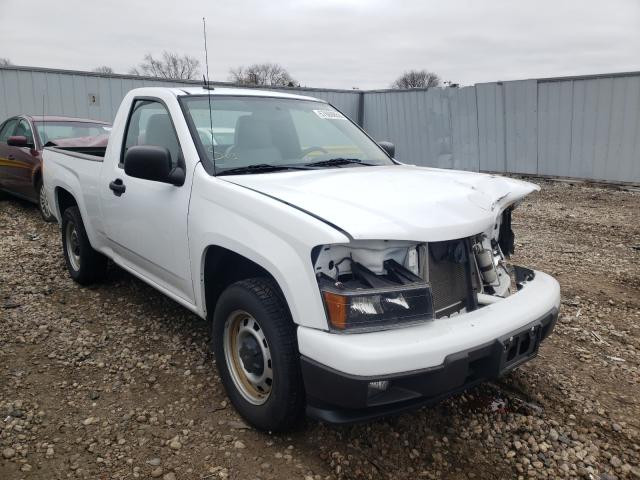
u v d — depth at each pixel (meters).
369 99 18.28
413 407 2.39
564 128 12.58
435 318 2.56
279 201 2.60
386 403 2.29
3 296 4.77
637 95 11.18
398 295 2.31
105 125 9.25
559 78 12.39
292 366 2.54
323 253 2.34
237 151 3.46
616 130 11.64
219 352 3.00
